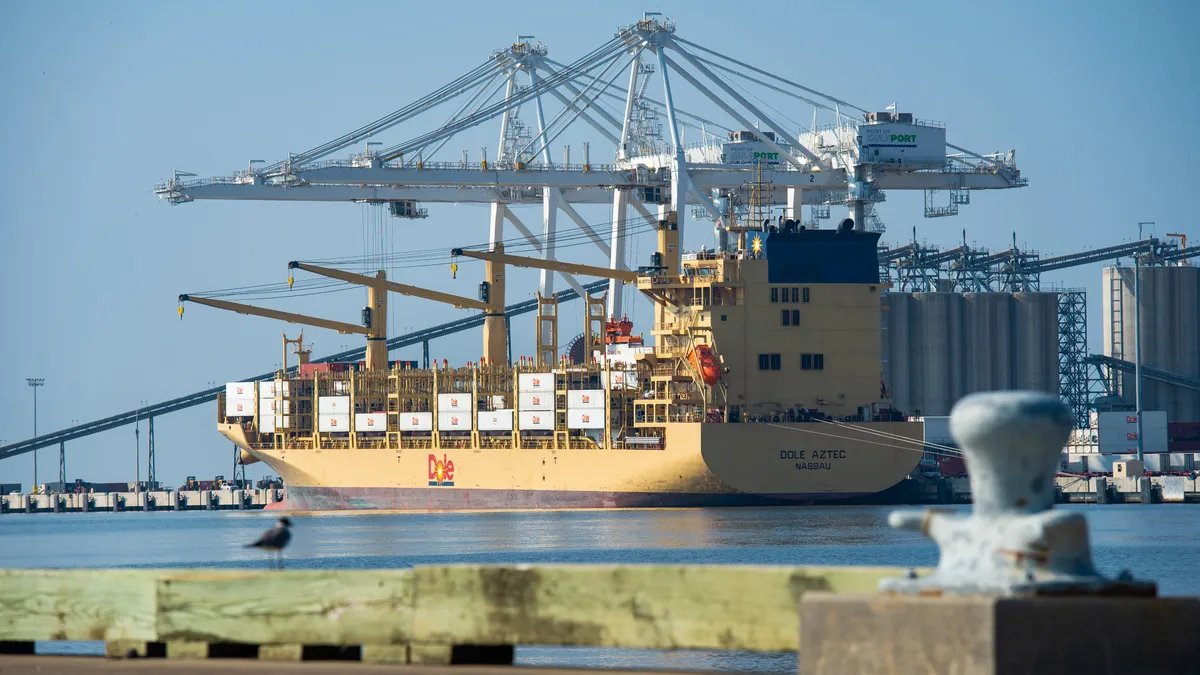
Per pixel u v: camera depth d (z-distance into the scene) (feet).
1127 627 180.34
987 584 187.42
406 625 276.21
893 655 188.75
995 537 189.37
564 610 264.52
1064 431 187.32
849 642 192.54
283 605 284.82
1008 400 187.01
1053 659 179.83
